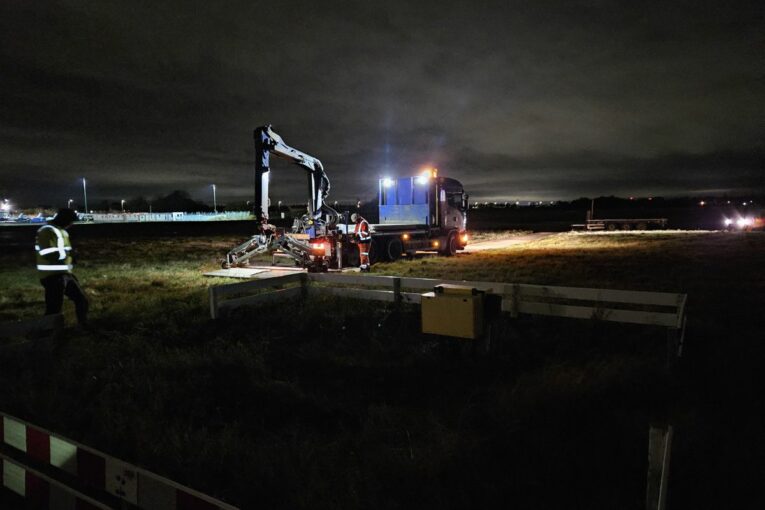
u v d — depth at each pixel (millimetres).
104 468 2777
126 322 9156
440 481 3805
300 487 3652
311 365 6777
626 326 8164
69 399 5312
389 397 5641
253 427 4805
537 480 3779
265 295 9961
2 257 23266
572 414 4824
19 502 3506
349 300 10195
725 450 4078
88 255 24453
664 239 31031
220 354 6852
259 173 15406
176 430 4609
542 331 8023
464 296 6648
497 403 5113
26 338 7477
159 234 45938
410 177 21109
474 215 102250
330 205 18594
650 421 4609
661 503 2295
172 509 2453
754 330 7902
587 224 48594
